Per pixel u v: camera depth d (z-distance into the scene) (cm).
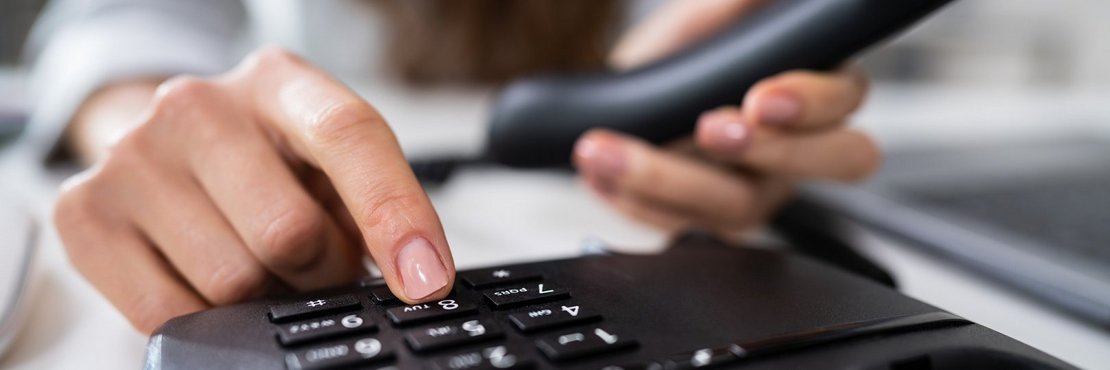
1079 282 27
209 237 23
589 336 17
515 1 81
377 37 90
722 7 38
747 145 33
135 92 49
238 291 22
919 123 71
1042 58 121
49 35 63
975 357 17
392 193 20
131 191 23
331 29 92
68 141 50
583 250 27
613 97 35
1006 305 28
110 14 56
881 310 19
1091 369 22
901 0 28
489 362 16
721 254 25
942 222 35
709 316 18
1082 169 47
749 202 37
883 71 113
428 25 83
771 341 17
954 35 116
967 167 47
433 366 15
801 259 24
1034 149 55
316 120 22
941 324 18
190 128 24
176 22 58
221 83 26
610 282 21
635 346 16
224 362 16
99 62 50
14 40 81
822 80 32
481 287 20
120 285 23
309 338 17
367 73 93
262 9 89
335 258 23
